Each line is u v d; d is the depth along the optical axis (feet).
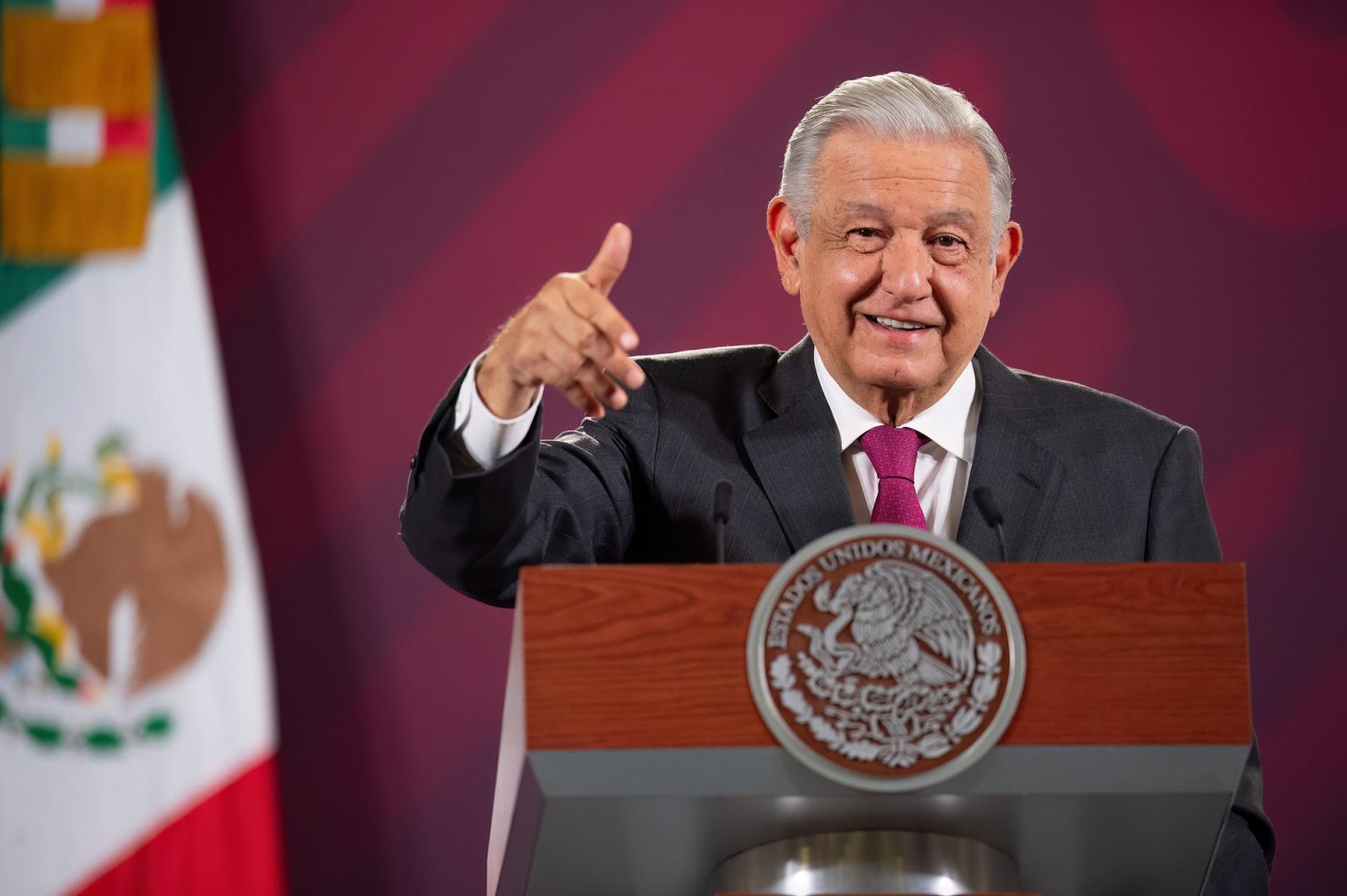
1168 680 16.92
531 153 47.70
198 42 46.98
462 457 21.61
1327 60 49.06
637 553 26.11
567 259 47.42
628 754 16.58
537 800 16.72
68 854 40.37
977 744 16.60
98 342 42.01
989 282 25.84
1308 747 46.52
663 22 48.47
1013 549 24.63
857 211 25.04
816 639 16.75
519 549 23.32
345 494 46.01
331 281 46.68
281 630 45.29
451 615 45.85
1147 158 48.62
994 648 16.80
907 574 16.93
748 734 16.65
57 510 41.32
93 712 40.91
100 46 43.11
